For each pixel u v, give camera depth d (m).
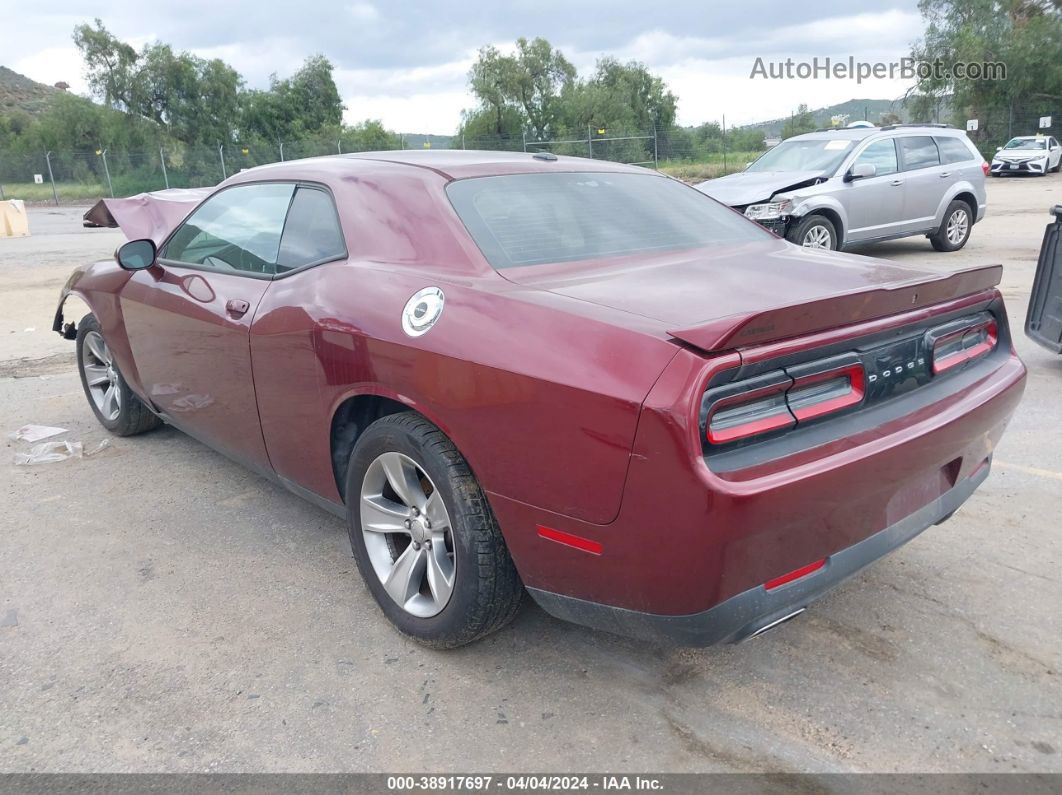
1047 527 3.69
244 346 3.40
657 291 2.52
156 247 4.27
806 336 2.24
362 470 2.94
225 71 55.50
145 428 5.13
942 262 11.06
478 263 2.77
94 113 54.16
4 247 17.48
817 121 42.56
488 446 2.44
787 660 2.83
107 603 3.26
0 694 2.71
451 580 2.73
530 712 2.60
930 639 2.92
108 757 2.42
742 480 2.06
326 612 3.18
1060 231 5.99
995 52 41.59
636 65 54.06
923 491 2.63
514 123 49.50
